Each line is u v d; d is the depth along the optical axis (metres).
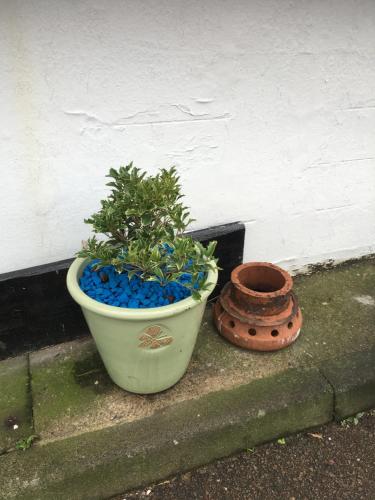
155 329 1.58
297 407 1.86
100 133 1.83
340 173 2.42
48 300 2.01
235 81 1.95
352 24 2.04
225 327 2.12
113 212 1.57
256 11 1.84
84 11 1.61
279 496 1.71
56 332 2.12
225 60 1.89
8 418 1.78
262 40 1.91
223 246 2.25
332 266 2.74
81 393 1.88
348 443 1.89
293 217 2.44
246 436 1.82
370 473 1.78
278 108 2.10
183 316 1.60
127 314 1.50
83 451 1.65
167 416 1.78
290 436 1.92
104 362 1.84
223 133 2.04
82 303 1.57
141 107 1.85
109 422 1.76
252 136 2.11
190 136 1.99
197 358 2.06
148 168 1.98
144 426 1.74
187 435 1.72
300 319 2.16
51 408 1.82
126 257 1.54
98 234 2.04
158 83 1.83
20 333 2.05
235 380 1.95
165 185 1.58
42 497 1.58
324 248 2.64
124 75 1.76
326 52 2.05
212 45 1.84
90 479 1.63
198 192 2.13
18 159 1.76
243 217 2.30
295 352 2.10
